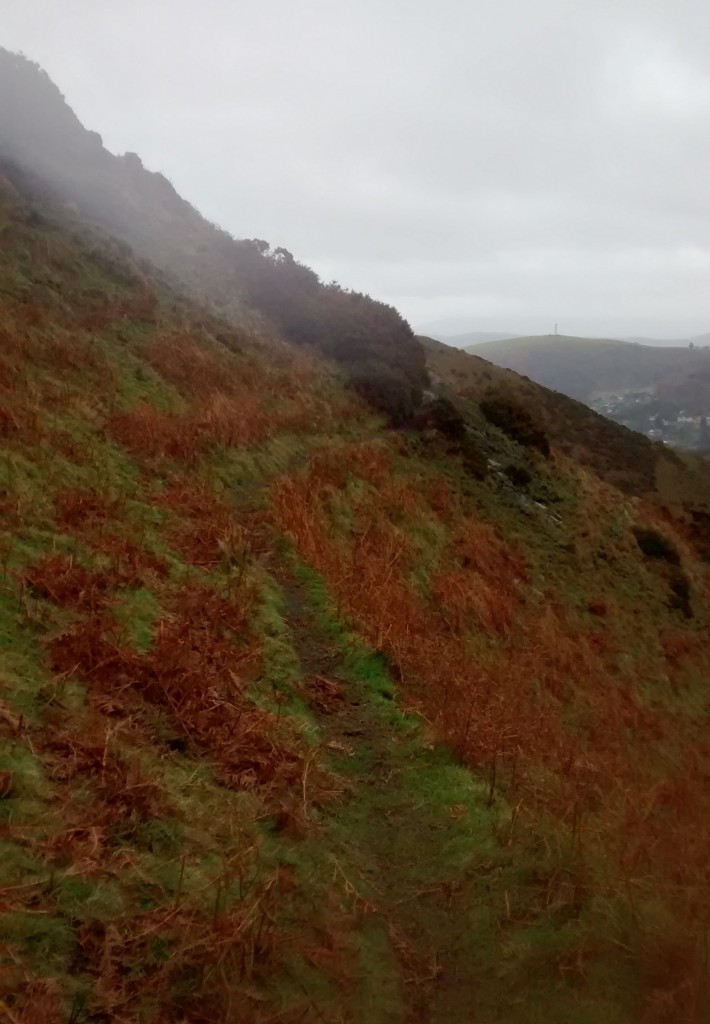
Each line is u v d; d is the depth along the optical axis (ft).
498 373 165.07
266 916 11.46
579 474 80.33
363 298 92.99
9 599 17.29
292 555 31.35
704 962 11.76
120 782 13.00
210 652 20.01
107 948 9.77
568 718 32.40
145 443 34.65
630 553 67.15
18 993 8.63
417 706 22.50
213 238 100.17
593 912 13.29
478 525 52.90
